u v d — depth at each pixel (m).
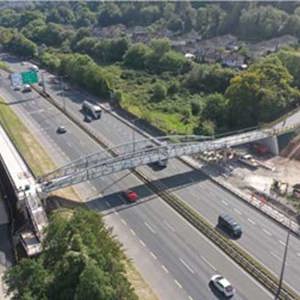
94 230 59.66
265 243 76.56
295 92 133.00
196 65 178.88
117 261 57.25
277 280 67.12
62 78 190.12
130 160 95.31
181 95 164.62
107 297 49.41
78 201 91.88
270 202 89.94
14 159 107.31
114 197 93.12
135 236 78.94
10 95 172.25
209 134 124.56
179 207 87.38
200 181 99.69
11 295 61.59
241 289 65.88
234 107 131.75
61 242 57.47
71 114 146.50
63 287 52.25
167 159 104.81
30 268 54.97
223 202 90.44
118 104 153.00
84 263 52.41
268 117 127.69
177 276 68.56
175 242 77.06
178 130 129.38
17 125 136.88
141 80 184.75
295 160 111.31
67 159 113.00
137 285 66.19
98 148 119.38
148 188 96.50
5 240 83.12
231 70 167.62
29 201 84.44
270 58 147.75
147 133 128.62
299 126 118.25
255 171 105.38
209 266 70.88
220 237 77.06
